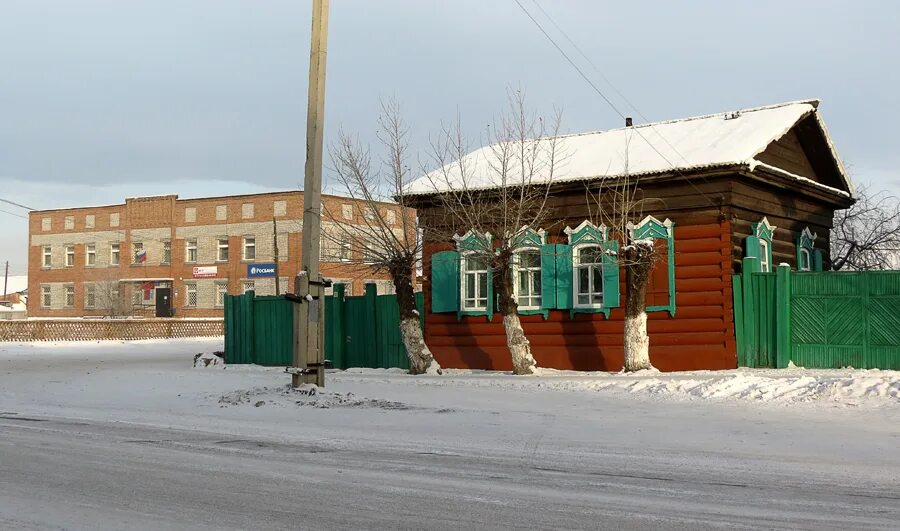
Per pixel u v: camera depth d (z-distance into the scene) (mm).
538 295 24781
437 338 26031
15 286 139375
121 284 74688
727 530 7164
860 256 39500
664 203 22969
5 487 9164
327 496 8586
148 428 14062
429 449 11516
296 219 67000
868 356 20531
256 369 26797
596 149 25484
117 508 8133
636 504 8148
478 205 24188
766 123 24094
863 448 11195
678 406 15828
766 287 21703
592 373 22469
